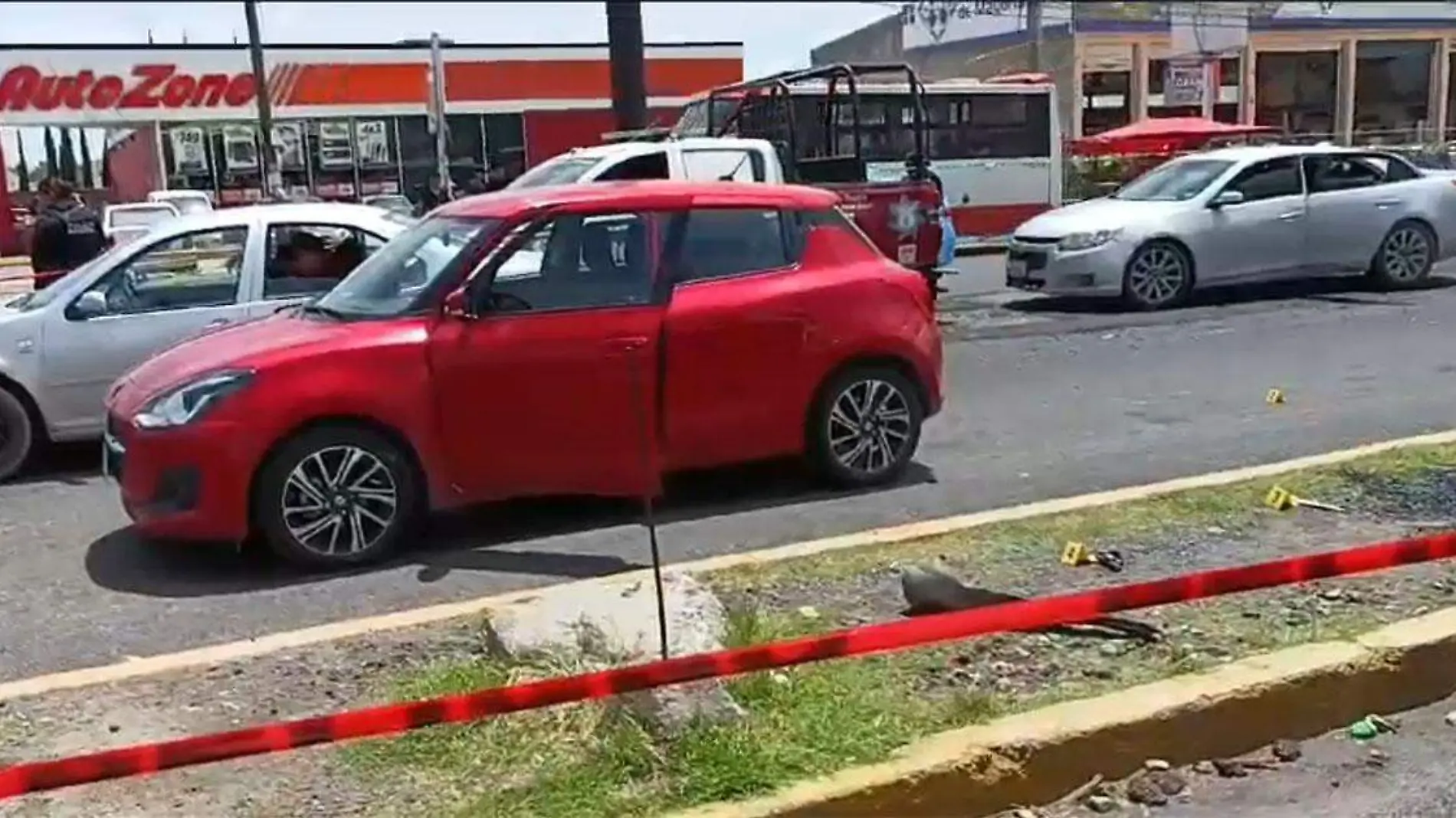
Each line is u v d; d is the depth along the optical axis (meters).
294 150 33.75
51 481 8.19
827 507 6.87
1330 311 13.80
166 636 5.32
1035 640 4.56
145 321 8.32
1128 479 7.27
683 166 13.22
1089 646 4.51
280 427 5.86
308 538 6.00
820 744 3.76
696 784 3.57
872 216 13.07
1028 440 8.39
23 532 7.01
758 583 5.26
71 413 8.28
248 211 8.68
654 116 36.34
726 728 3.80
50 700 4.39
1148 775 3.92
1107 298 15.38
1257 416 8.84
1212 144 31.12
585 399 6.27
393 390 6.01
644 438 4.48
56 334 8.19
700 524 6.65
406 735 3.94
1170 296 14.52
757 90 16.42
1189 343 12.13
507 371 6.14
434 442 6.12
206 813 3.61
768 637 4.49
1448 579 5.08
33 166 31.97
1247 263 14.76
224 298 8.45
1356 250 15.16
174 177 33.09
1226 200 14.64
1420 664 4.38
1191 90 37.44
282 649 4.75
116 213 20.12
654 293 6.45
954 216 24.94
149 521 5.93
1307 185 15.02
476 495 6.23
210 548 6.49
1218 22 37.47
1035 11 36.00
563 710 3.93
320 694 4.35
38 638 5.34
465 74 34.59
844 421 7.05
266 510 5.93
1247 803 3.82
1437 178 15.74
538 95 35.22
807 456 7.00
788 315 6.73
